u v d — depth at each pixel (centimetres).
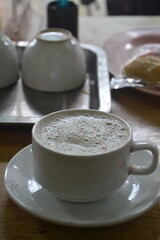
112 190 34
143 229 34
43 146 32
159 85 56
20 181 36
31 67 57
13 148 45
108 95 53
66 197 34
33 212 33
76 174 32
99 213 33
